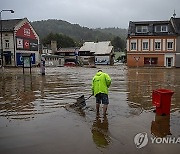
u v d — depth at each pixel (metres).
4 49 51.09
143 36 50.38
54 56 64.50
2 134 6.21
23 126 6.88
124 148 5.28
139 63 51.28
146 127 6.74
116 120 7.46
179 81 20.25
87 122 7.25
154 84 17.89
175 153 5.06
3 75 26.44
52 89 14.76
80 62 68.88
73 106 9.41
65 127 6.76
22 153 5.06
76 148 5.28
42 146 5.41
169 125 6.95
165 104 8.03
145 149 5.24
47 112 8.56
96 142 5.62
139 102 10.49
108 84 8.38
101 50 76.19
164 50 50.00
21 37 52.84
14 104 10.05
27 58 36.03
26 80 20.55
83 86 16.33
